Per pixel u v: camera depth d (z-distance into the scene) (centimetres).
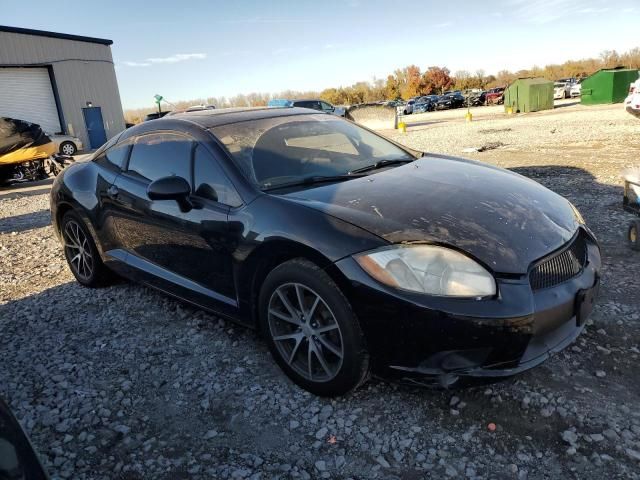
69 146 2259
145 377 299
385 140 395
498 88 4731
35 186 1344
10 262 558
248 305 295
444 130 1967
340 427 245
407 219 249
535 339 234
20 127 1331
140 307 396
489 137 1477
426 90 7456
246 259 280
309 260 255
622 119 1689
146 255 367
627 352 287
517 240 245
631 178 438
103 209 392
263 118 363
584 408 245
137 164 373
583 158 930
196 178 321
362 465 221
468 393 262
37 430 258
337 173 319
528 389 261
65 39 2547
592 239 295
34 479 138
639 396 251
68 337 356
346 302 242
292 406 263
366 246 238
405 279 228
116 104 2806
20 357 332
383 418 249
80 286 455
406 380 239
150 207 345
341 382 253
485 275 226
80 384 296
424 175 314
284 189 295
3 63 2339
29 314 401
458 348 224
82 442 247
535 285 237
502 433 233
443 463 219
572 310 248
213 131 333
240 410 263
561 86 4119
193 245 317
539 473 210
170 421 259
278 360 282
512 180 321
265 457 230
